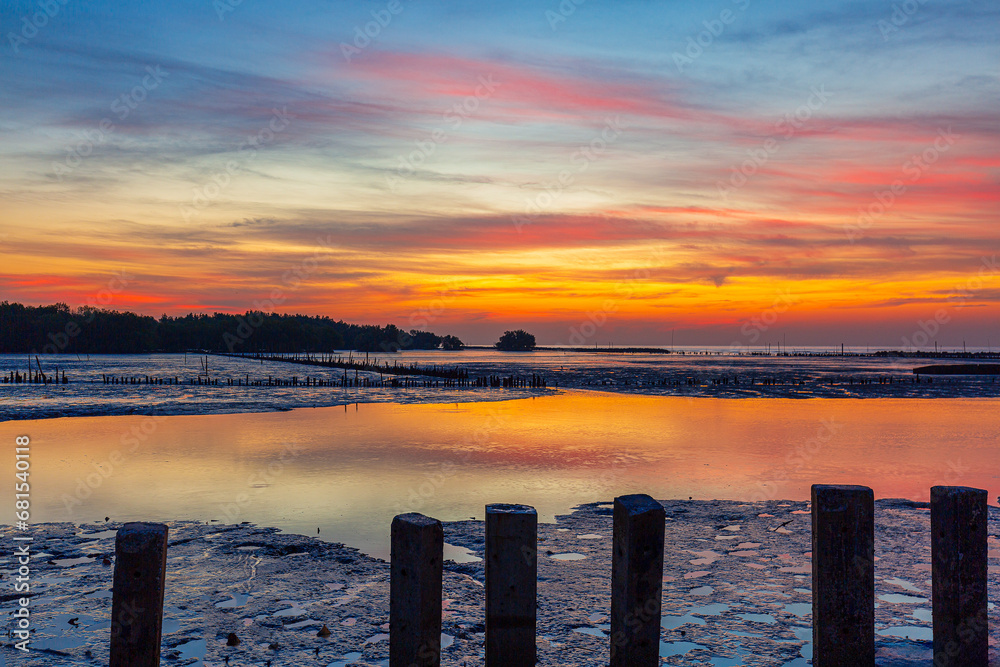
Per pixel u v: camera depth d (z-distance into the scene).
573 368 125.75
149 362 144.25
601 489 15.48
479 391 55.00
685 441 23.50
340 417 32.00
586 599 8.41
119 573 4.22
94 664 6.51
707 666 6.57
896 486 15.73
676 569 9.63
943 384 65.75
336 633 7.41
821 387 60.44
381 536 11.67
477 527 12.20
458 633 7.36
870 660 4.71
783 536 11.39
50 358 175.62
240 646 7.07
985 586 4.89
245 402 41.22
